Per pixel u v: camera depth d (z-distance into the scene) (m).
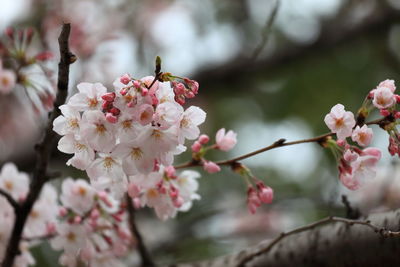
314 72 8.49
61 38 3.13
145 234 6.98
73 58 3.20
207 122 8.41
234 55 8.56
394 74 8.26
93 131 2.89
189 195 3.68
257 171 8.05
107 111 2.88
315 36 8.45
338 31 8.39
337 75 8.42
